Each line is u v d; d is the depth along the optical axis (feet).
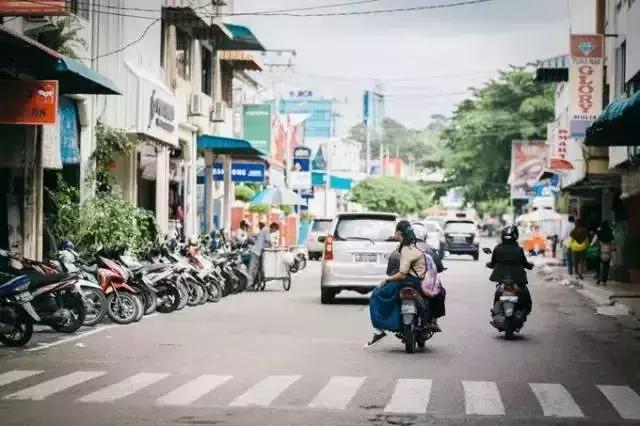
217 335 99.66
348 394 65.05
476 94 549.13
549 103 517.55
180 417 56.80
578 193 250.16
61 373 73.67
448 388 67.92
